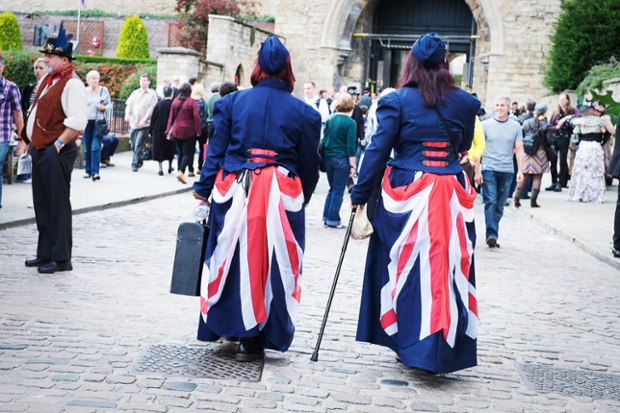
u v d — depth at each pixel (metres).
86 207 11.78
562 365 5.84
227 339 5.91
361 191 5.39
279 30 33.97
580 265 10.18
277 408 4.61
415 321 5.17
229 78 29.67
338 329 6.38
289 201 5.45
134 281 7.59
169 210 12.66
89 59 35.34
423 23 34.66
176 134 15.95
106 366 5.13
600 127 16.58
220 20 29.05
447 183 5.29
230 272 5.36
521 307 7.60
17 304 6.52
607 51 24.48
